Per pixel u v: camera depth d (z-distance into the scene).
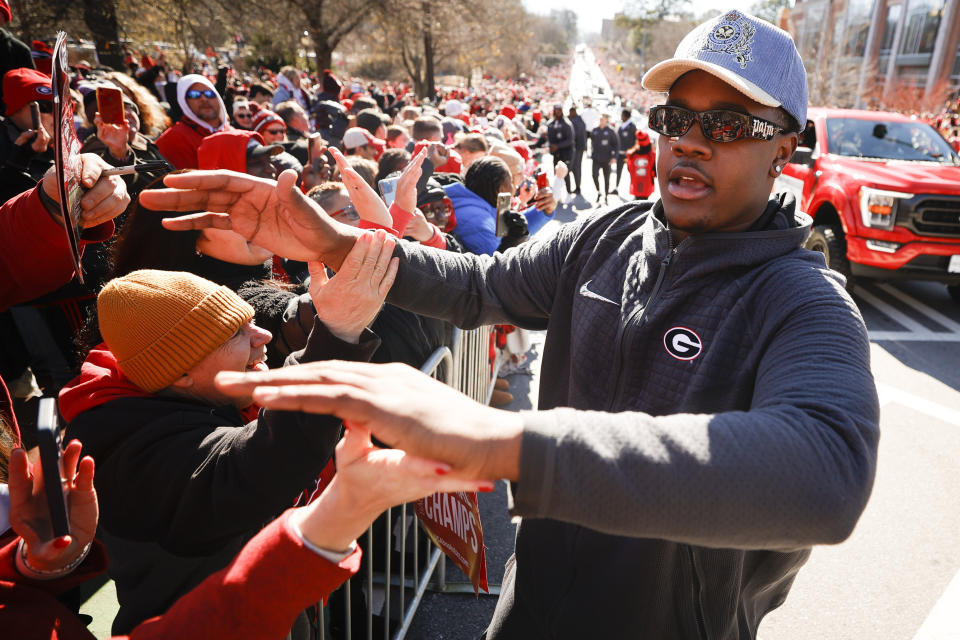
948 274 5.68
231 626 0.82
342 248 1.16
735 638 1.18
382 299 1.19
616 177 14.24
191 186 1.08
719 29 1.06
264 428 1.16
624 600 1.16
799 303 0.94
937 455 3.74
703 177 1.07
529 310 1.39
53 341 3.10
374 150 5.58
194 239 1.88
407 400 0.61
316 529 0.82
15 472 0.90
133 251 1.87
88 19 14.10
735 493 0.61
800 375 0.79
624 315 1.15
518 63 75.56
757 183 1.08
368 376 0.63
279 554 0.83
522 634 1.32
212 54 21.91
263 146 3.32
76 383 1.40
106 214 1.66
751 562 1.17
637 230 1.23
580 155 13.20
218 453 1.20
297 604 0.84
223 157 3.26
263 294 1.78
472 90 46.88
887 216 5.66
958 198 5.48
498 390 4.38
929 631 2.55
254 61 24.88
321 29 20.64
